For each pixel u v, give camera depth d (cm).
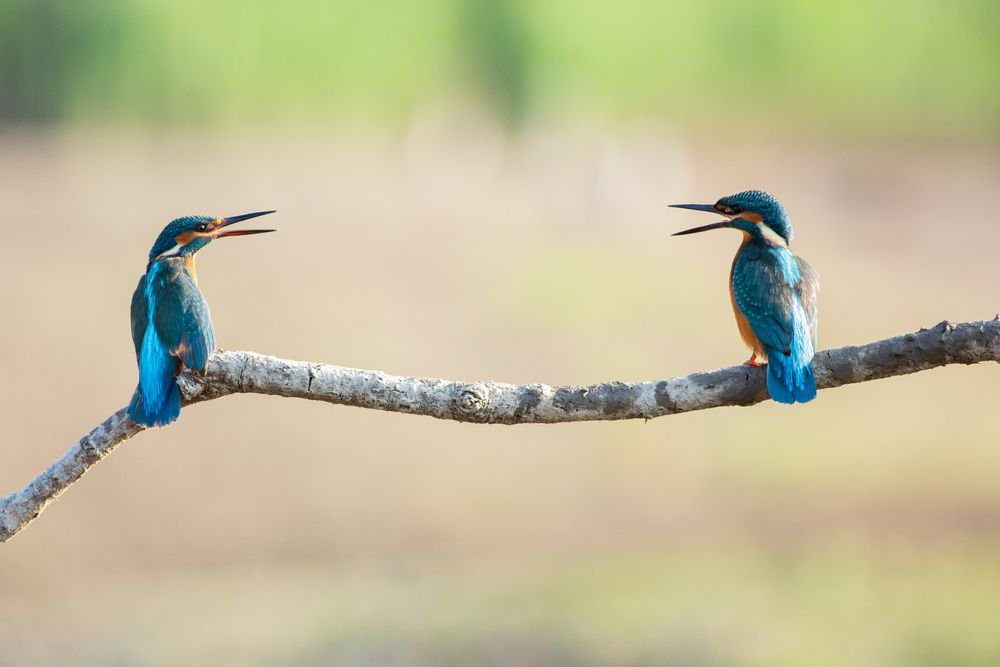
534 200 4684
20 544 1600
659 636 1291
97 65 5619
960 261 3541
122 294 2814
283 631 1323
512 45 6406
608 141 5478
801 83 6600
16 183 4306
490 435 2048
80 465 579
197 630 1350
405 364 2403
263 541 1625
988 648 1248
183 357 564
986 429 2094
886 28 6644
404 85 6272
